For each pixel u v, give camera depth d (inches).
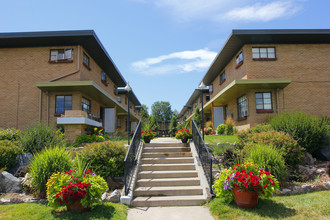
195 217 197.2
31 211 200.4
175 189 249.0
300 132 343.9
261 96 550.6
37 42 577.6
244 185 198.4
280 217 180.9
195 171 285.3
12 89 579.2
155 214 205.9
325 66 570.6
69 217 188.5
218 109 798.5
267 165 248.2
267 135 317.7
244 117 580.7
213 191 237.8
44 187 233.8
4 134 377.4
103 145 298.5
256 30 535.5
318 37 559.2
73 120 477.7
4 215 190.4
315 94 559.5
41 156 250.4
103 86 796.0
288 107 550.9
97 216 190.2
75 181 206.5
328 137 344.5
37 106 572.7
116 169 281.6
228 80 716.7
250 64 561.3
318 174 281.0
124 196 230.7
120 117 1145.4
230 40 564.4
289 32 536.7
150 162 311.6
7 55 592.1
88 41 585.0
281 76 561.3
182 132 383.6
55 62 580.4
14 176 270.1
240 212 195.0
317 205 197.6
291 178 273.1
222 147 351.6
